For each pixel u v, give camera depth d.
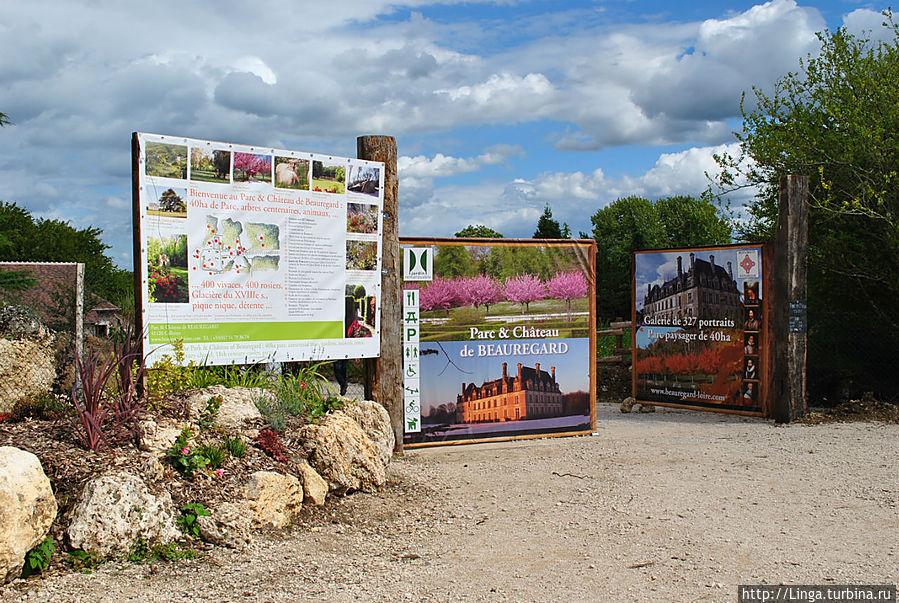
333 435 7.30
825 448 9.95
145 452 5.91
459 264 10.48
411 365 10.22
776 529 6.34
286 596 4.77
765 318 13.19
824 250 15.20
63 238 40.09
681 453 9.75
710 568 5.39
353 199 9.11
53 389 7.21
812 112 16.03
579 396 11.20
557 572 5.33
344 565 5.43
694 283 14.30
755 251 13.30
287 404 7.80
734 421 12.96
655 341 14.95
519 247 10.83
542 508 7.08
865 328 15.58
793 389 12.55
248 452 6.57
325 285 8.89
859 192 14.80
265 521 6.04
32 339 7.36
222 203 8.03
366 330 9.29
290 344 8.62
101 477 5.32
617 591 4.95
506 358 10.76
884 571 5.29
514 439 10.75
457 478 8.35
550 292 11.01
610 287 43.56
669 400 14.70
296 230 8.64
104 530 5.11
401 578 5.18
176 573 5.04
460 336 10.49
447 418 10.42
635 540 6.07
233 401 7.21
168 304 7.66
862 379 15.67
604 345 23.11
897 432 11.20
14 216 38.41
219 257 8.02
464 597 4.84
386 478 8.04
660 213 59.31
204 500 5.77
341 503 7.02
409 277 10.20
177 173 7.70
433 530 6.38
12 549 4.64
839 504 7.12
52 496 5.00
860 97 15.18
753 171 16.69
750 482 8.05
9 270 8.91
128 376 6.48
